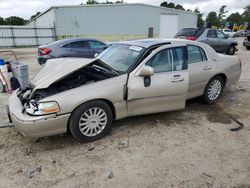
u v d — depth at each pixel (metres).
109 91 3.45
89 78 3.56
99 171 2.87
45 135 3.15
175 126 4.06
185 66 4.12
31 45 26.19
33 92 3.44
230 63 5.21
